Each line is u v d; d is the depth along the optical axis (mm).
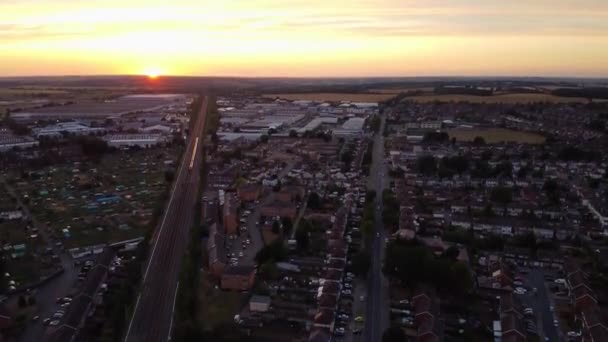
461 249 191500
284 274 181625
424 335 135875
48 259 191750
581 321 146625
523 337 136500
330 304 152250
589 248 199250
